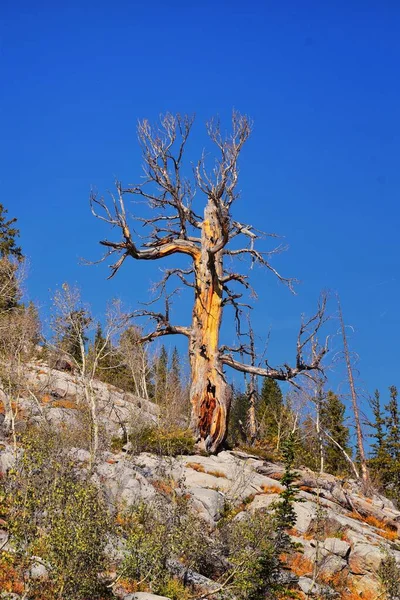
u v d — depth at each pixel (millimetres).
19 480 15617
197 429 31797
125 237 32969
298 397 37188
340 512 28266
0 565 14281
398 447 48625
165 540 17828
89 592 14617
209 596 17562
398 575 22234
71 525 14906
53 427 25422
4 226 57375
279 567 20172
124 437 30266
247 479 27250
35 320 37250
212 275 34188
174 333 33938
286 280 34000
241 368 33500
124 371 45062
